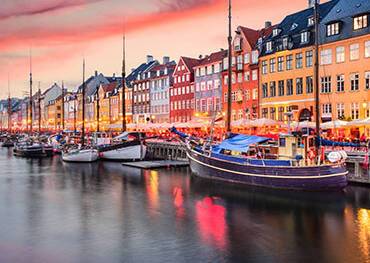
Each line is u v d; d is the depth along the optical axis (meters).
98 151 56.28
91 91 131.00
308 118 54.00
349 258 17.14
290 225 22.02
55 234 21.08
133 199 29.69
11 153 78.38
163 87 91.69
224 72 71.38
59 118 152.25
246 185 32.41
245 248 18.47
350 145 31.33
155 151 60.88
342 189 28.47
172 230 21.45
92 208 26.94
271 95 61.16
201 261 16.94
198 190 32.12
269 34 65.50
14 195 32.00
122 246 18.97
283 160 29.89
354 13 49.91
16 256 17.89
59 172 46.22
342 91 50.53
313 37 54.34
